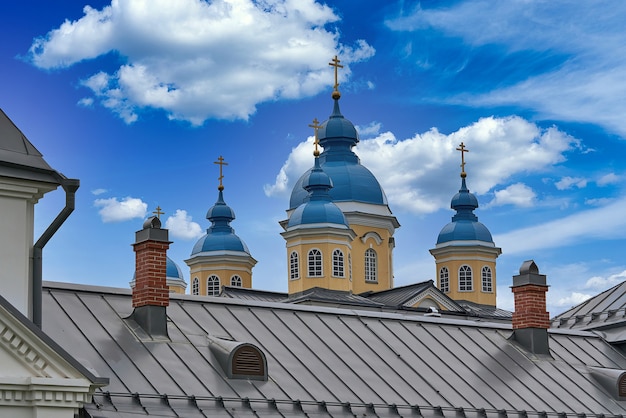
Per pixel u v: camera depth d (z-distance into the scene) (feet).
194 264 325.62
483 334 133.08
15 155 85.56
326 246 268.00
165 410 95.25
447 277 313.32
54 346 79.56
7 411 78.48
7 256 84.17
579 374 131.75
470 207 322.34
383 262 292.20
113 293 110.32
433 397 113.70
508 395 120.47
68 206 86.28
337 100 306.96
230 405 99.55
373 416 106.73
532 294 134.92
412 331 126.82
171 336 107.04
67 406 80.02
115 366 98.94
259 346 111.45
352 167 297.74
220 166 337.11
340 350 116.67
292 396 104.32
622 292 155.12
